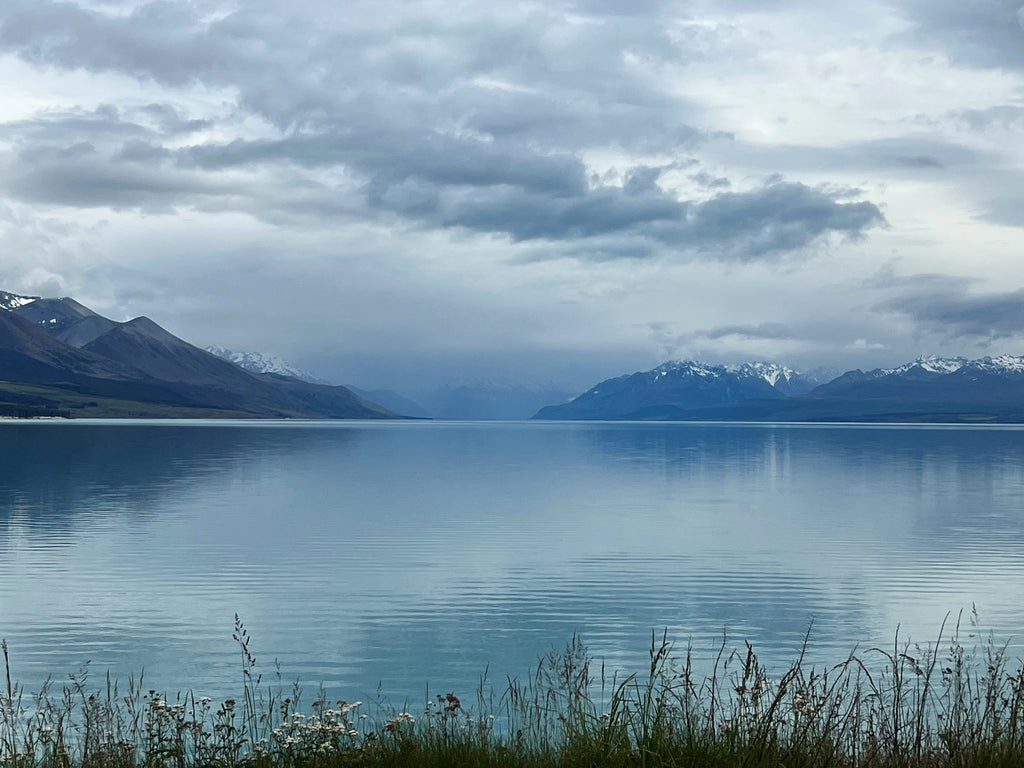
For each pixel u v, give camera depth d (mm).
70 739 11406
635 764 8234
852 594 24375
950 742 8500
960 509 44344
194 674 17516
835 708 9242
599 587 25328
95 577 26312
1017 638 19688
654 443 138750
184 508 43031
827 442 146500
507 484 58469
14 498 46812
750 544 32781
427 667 18047
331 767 8469
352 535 34531
